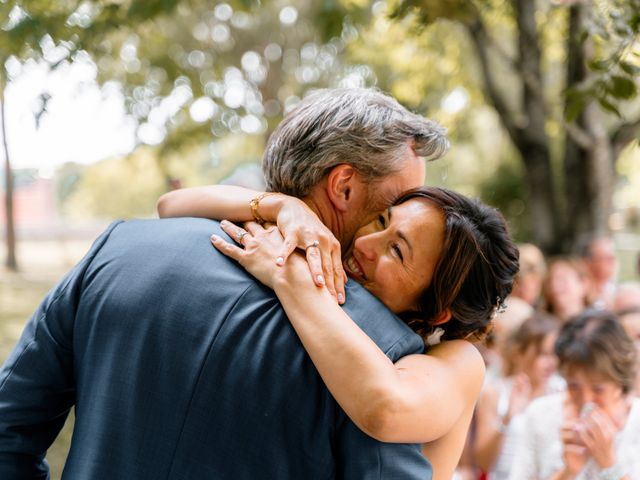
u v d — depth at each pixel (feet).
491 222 4.49
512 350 9.83
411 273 4.41
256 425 3.82
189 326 4.00
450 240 4.37
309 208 4.66
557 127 26.17
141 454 3.96
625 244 39.32
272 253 4.17
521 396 9.62
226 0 13.41
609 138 20.24
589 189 20.47
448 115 31.91
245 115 23.62
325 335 3.79
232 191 4.85
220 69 28.58
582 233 20.63
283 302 3.96
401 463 3.80
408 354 4.11
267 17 31.42
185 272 4.15
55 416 4.62
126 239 4.44
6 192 46.80
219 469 3.84
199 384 3.90
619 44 6.87
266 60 33.45
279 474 3.81
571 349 7.73
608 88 6.88
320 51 32.27
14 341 24.12
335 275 4.18
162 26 22.57
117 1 10.49
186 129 29.25
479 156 42.22
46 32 8.54
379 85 29.50
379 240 4.48
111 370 4.11
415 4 8.91
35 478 4.61
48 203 124.77
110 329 4.18
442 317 4.57
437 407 3.89
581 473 7.44
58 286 4.52
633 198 47.70
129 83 19.52
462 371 4.26
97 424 4.09
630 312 10.83
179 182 13.03
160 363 4.00
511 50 27.27
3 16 8.59
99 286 4.30
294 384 3.83
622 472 7.35
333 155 4.57
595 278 16.29
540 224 21.81
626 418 7.68
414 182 4.75
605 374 7.55
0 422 4.41
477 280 4.46
